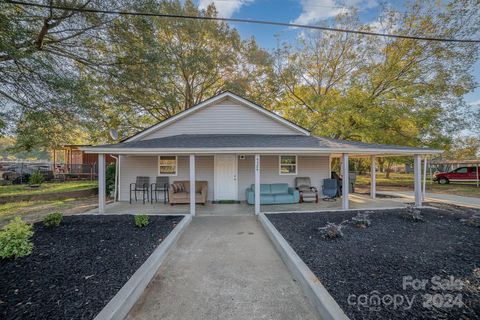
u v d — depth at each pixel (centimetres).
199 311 255
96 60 950
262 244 466
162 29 1314
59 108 796
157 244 422
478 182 1670
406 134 1293
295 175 1007
